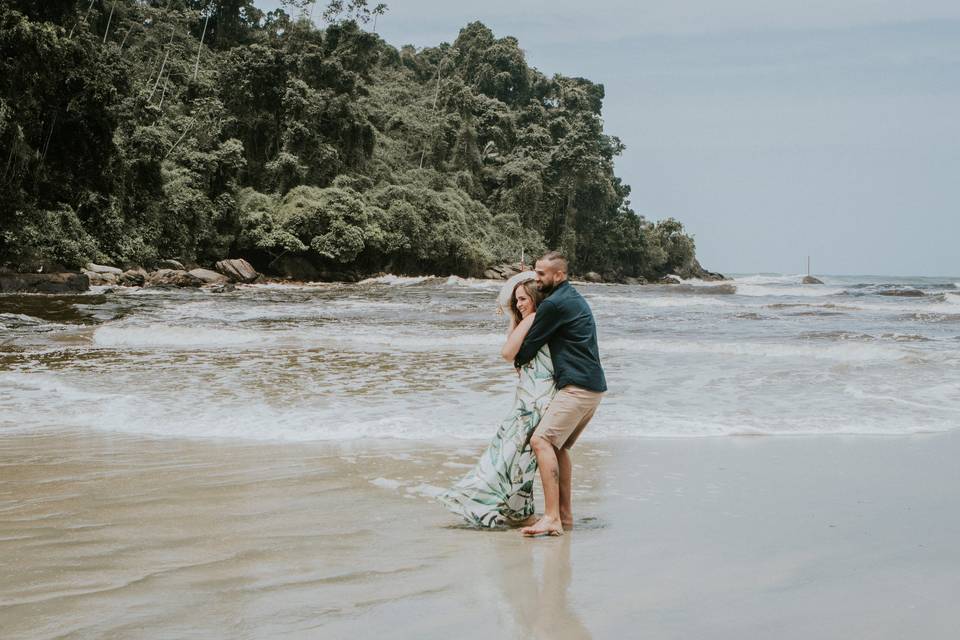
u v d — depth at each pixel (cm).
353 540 360
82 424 702
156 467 529
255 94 6262
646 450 589
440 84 9881
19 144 3828
